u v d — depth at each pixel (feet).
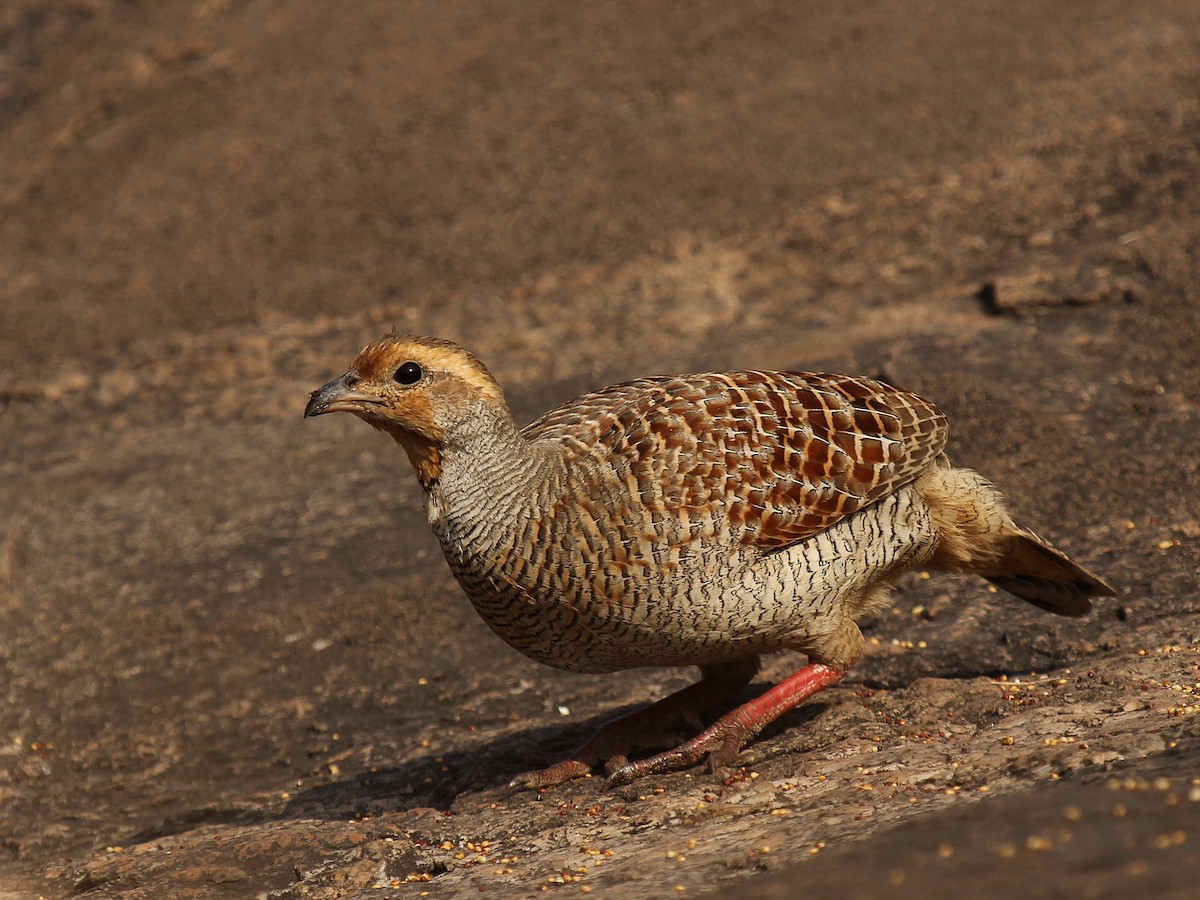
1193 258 75.05
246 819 47.29
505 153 110.63
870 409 42.22
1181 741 31.71
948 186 95.40
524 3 131.64
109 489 76.79
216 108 121.70
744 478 39.50
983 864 25.25
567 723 49.80
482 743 49.52
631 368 79.77
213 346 93.15
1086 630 47.29
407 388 40.60
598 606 39.34
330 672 57.26
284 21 132.26
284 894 36.99
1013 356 69.05
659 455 39.45
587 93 116.37
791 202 98.12
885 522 41.78
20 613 65.26
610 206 101.91
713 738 40.96
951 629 49.65
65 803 50.85
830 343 75.97
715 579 39.34
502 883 34.24
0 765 53.83
